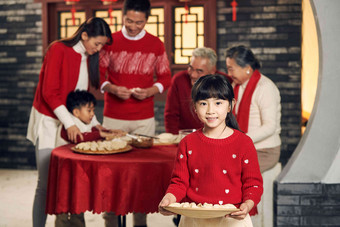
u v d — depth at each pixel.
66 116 2.87
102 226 3.70
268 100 2.97
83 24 3.01
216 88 1.66
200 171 1.74
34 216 2.95
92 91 5.89
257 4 5.57
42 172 2.97
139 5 3.21
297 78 5.57
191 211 1.51
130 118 3.44
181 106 3.46
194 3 5.67
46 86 2.90
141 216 3.36
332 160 2.84
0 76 6.12
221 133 1.76
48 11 5.98
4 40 6.08
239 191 1.73
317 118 2.85
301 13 5.50
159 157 2.49
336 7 2.76
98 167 2.39
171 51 5.78
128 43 3.41
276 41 5.57
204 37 5.71
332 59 2.80
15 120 6.13
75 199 2.42
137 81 3.47
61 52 2.93
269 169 3.10
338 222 2.88
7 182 5.34
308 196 2.88
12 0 6.00
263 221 3.09
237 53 2.99
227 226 1.73
